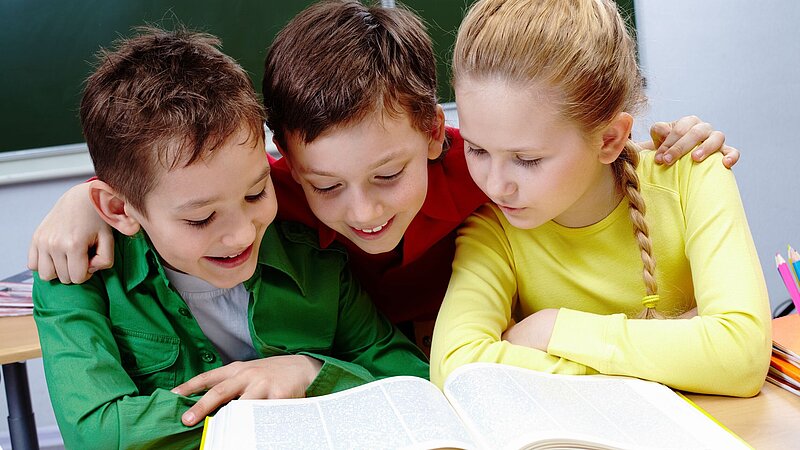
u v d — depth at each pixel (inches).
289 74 36.7
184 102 32.9
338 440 28.5
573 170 35.8
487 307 40.1
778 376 34.2
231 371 37.8
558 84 33.9
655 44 109.0
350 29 37.4
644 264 39.5
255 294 40.6
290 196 43.6
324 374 37.0
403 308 52.6
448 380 33.9
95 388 35.8
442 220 45.4
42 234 39.7
